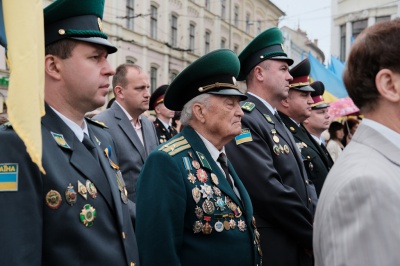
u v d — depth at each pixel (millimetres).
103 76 1674
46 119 1548
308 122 4477
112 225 1593
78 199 1478
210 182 2014
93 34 1636
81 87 1614
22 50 1218
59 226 1401
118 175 1792
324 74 7383
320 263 1228
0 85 6723
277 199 2451
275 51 2920
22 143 1370
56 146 1510
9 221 1295
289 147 2830
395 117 1232
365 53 1259
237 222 2018
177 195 1874
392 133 1217
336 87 7336
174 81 2191
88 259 1446
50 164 1441
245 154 2553
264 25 30734
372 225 1061
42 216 1382
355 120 6641
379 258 1040
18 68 1212
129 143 3348
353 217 1093
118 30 17203
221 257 1905
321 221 1194
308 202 2793
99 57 1678
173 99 2262
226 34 25781
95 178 1571
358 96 1294
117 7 17172
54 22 1605
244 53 2973
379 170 1125
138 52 18531
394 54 1197
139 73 3516
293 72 3674
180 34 21453
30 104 1204
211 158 2090
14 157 1349
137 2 18359
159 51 19844
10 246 1274
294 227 2459
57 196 1416
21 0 1229
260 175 2490
